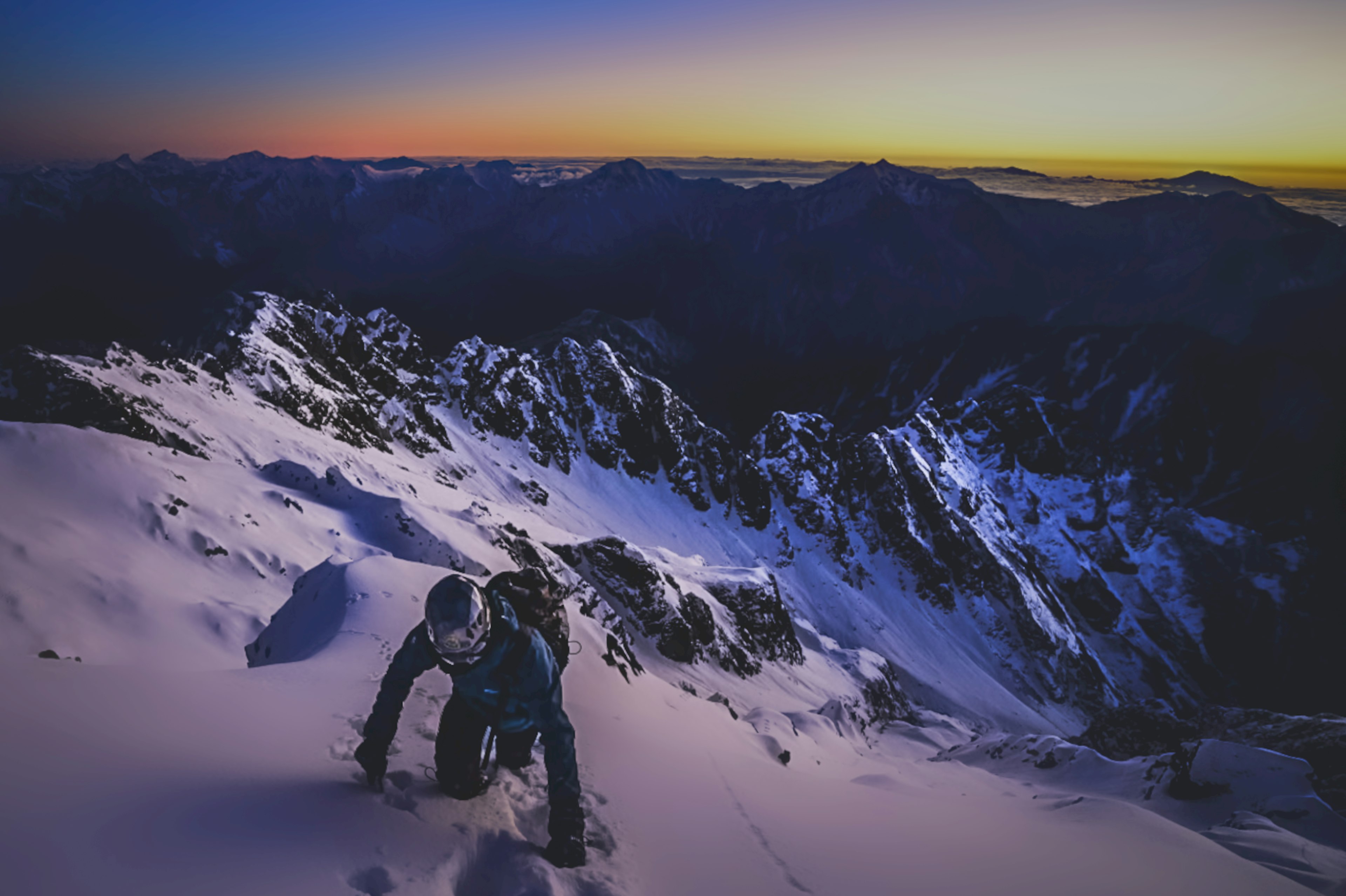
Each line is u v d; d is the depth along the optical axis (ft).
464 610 10.26
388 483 245.04
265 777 10.30
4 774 8.17
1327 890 21.99
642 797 13.96
